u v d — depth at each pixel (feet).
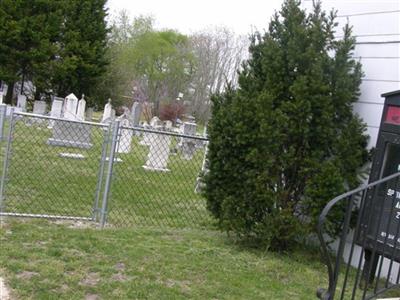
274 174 17.90
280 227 17.53
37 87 108.78
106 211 20.08
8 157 19.54
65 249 15.65
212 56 155.74
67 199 24.56
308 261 18.12
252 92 18.37
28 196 24.02
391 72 17.97
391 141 15.98
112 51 135.54
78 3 112.27
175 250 17.31
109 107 81.71
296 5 18.76
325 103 17.40
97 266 14.46
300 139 17.97
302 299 14.23
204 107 143.84
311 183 17.38
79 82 113.29
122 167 37.81
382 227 15.75
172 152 46.42
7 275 12.85
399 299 13.64
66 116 62.85
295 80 17.74
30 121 45.01
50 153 37.68
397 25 17.95
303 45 18.12
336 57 18.02
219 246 18.62
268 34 19.08
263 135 17.02
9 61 106.01
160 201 27.78
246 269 16.24
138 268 14.79
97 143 44.65
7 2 104.68
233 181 18.26
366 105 18.70
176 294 13.23
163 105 119.24
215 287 14.19
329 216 17.02
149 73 153.58
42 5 108.78
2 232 16.62
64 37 111.04
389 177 12.07
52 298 11.84
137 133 51.70
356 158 17.83
